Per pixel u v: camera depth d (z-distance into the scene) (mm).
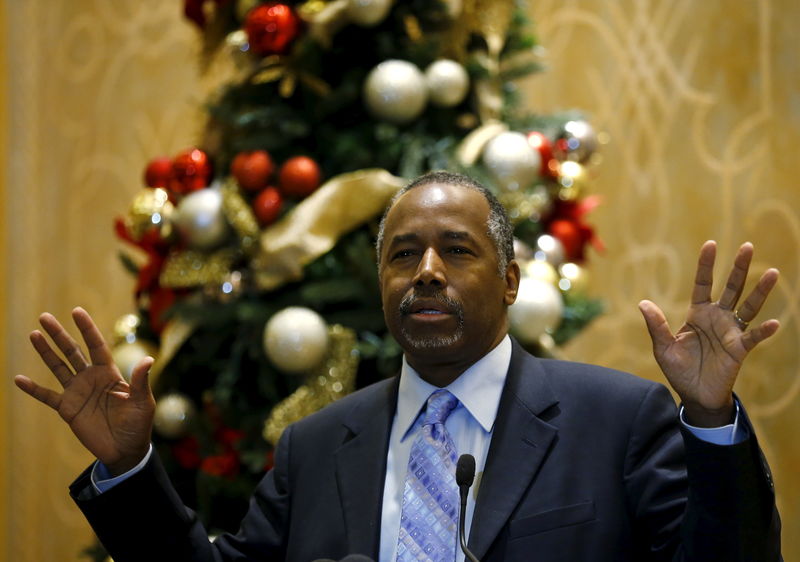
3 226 12602
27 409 12469
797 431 9469
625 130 10758
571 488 4559
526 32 8625
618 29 10859
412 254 4824
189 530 4875
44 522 12336
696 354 4082
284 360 7125
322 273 7559
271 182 7730
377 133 7465
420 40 7715
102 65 12609
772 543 4055
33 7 12852
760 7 10016
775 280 3986
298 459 5281
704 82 10305
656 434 4664
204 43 8523
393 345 7219
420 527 4496
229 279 7602
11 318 12555
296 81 7879
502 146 7449
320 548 4824
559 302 7254
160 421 7578
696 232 10250
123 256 8922
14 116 12758
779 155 9812
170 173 7965
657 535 4426
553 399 4832
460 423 4863
